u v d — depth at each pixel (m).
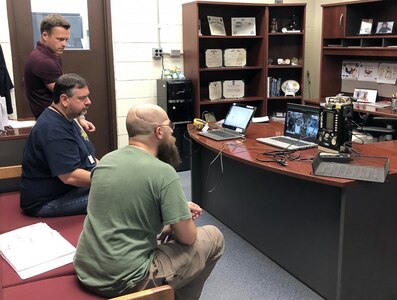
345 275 2.15
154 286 1.71
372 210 2.14
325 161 2.23
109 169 1.69
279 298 2.40
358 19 4.86
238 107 3.35
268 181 2.80
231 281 2.59
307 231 2.48
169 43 5.07
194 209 2.03
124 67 4.88
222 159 3.35
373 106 4.54
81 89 2.38
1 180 2.90
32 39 4.40
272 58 5.56
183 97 4.82
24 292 1.69
